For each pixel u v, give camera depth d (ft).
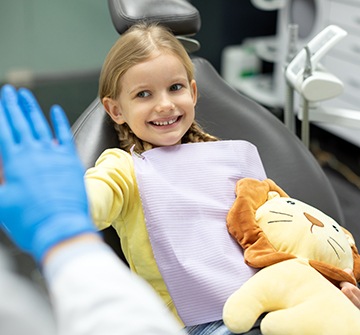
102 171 2.96
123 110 3.42
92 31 10.57
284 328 2.63
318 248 3.06
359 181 8.11
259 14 10.21
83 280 1.15
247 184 3.35
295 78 4.22
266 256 2.96
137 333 1.11
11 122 1.35
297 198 3.91
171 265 3.01
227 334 2.80
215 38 10.14
